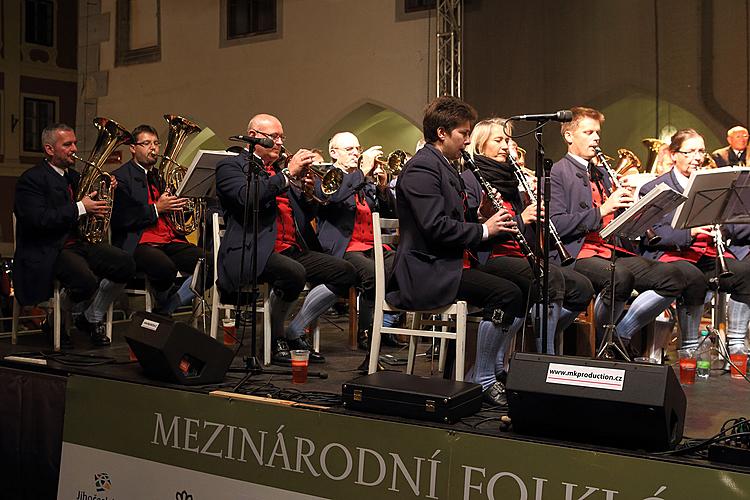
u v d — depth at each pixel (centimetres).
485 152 417
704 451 258
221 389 352
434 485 289
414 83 1064
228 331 507
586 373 262
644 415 252
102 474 369
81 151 1430
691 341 461
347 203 504
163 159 561
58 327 457
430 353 484
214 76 1266
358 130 1202
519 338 418
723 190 398
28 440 401
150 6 1334
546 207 325
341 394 332
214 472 339
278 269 421
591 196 435
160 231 550
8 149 1602
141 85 1354
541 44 951
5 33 1586
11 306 601
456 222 347
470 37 994
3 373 412
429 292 353
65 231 468
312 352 451
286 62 1188
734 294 459
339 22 1133
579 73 934
